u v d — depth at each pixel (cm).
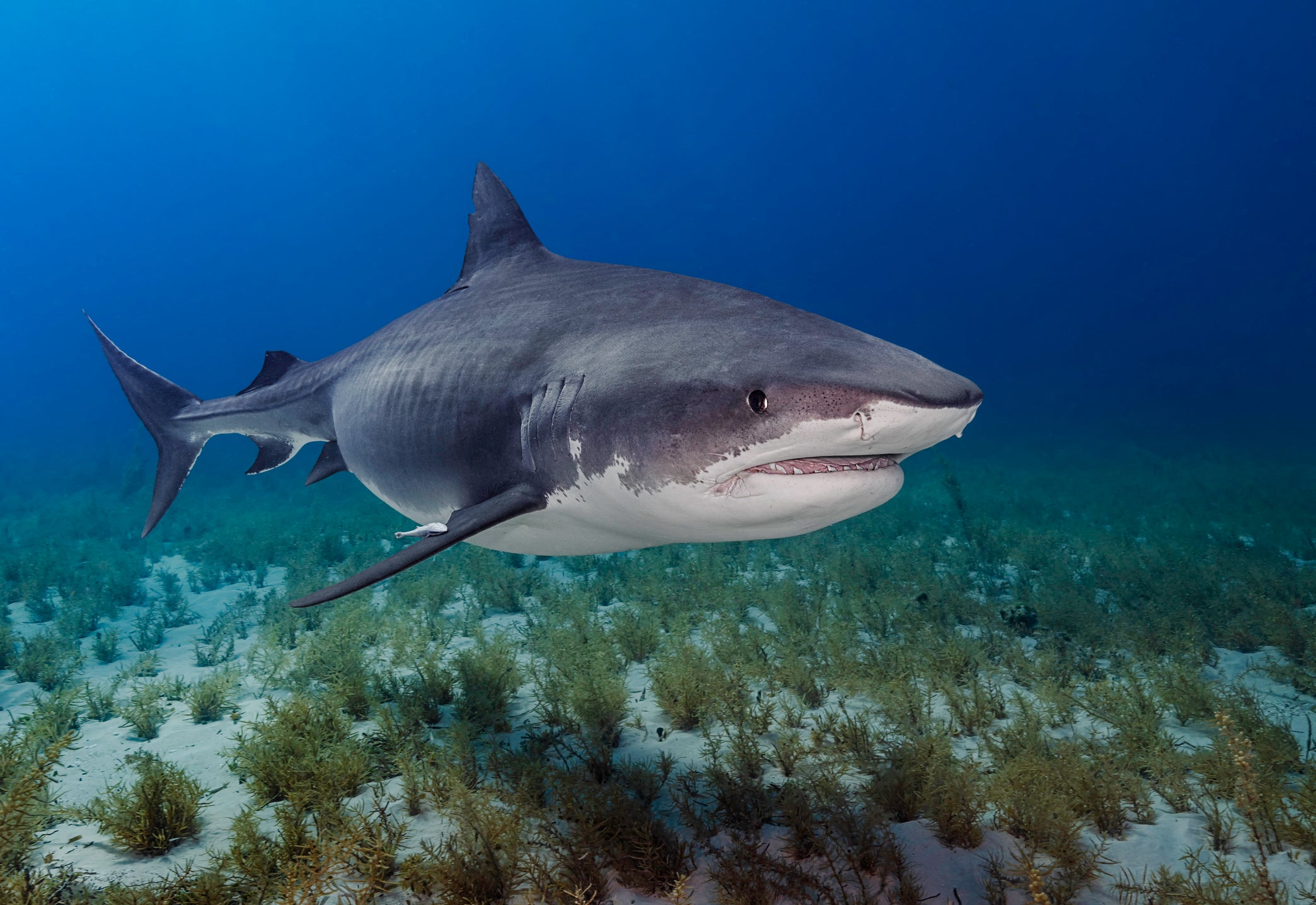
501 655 494
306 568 911
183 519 1536
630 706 464
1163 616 585
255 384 552
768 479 220
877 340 239
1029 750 331
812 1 12669
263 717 466
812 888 262
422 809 330
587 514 284
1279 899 236
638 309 293
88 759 412
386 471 396
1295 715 417
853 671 471
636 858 270
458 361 343
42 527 1500
